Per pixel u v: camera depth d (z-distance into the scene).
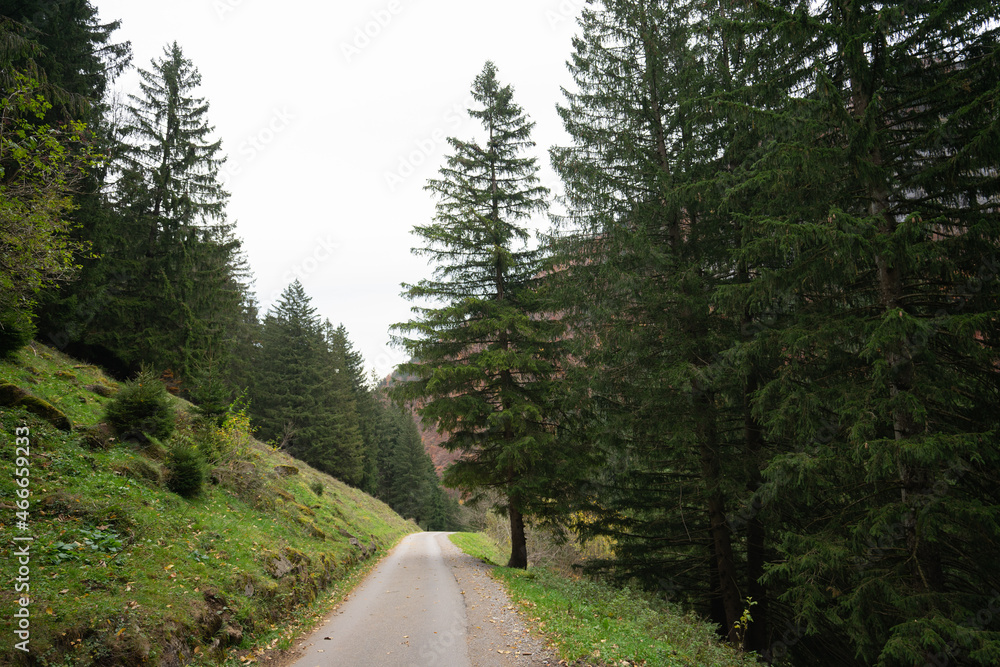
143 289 17.98
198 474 10.27
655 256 10.77
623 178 11.95
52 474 7.59
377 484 54.31
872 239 7.04
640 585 12.97
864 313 8.13
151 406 10.67
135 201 18.38
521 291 17.17
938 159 7.41
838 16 7.93
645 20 12.27
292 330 41.69
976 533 7.11
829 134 8.19
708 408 11.11
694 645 7.33
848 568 7.40
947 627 5.86
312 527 14.59
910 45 7.13
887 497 8.05
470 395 16.42
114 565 6.36
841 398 7.49
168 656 5.45
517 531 16.30
